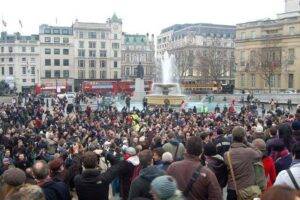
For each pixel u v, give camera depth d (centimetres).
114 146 1689
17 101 7556
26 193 425
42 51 14512
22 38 14488
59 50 14700
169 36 18275
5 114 4288
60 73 14725
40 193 432
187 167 642
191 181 628
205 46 14962
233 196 778
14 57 14288
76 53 14888
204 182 625
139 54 16762
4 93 10600
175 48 16250
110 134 2259
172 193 470
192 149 652
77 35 14862
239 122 2938
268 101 8206
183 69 14112
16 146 1936
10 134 2373
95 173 747
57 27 14725
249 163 753
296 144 686
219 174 792
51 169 855
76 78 14875
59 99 7212
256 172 755
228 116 3703
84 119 3616
